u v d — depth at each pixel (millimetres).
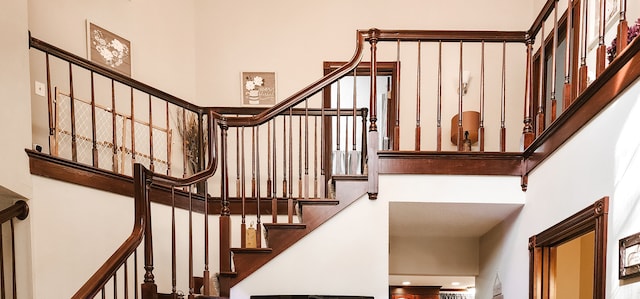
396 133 3609
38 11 4262
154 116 5246
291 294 3475
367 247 3510
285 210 4832
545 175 3227
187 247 4598
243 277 3498
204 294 3459
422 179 3551
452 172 3547
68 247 3562
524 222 3604
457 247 5312
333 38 5867
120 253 2639
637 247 2146
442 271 5281
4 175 3213
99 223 3795
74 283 3588
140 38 5188
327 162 5648
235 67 5855
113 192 3922
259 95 5816
